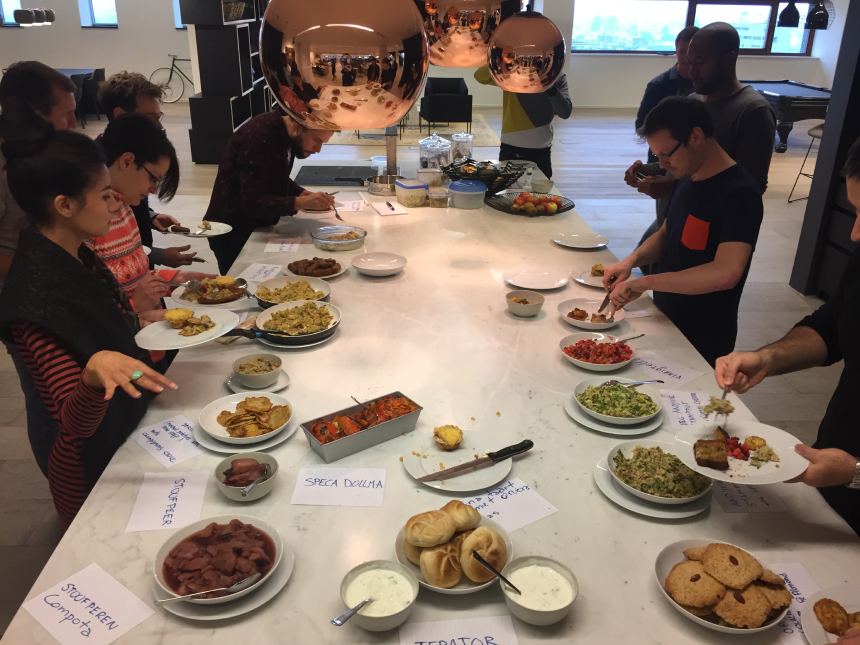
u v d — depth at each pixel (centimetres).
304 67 104
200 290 220
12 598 211
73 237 148
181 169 737
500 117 1067
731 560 110
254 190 293
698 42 295
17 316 134
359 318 215
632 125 1050
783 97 836
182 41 1167
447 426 150
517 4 208
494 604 110
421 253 277
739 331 405
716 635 104
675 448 137
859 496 142
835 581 115
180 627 104
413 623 106
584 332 208
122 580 113
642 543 123
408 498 134
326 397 169
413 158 697
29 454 281
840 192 427
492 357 191
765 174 293
